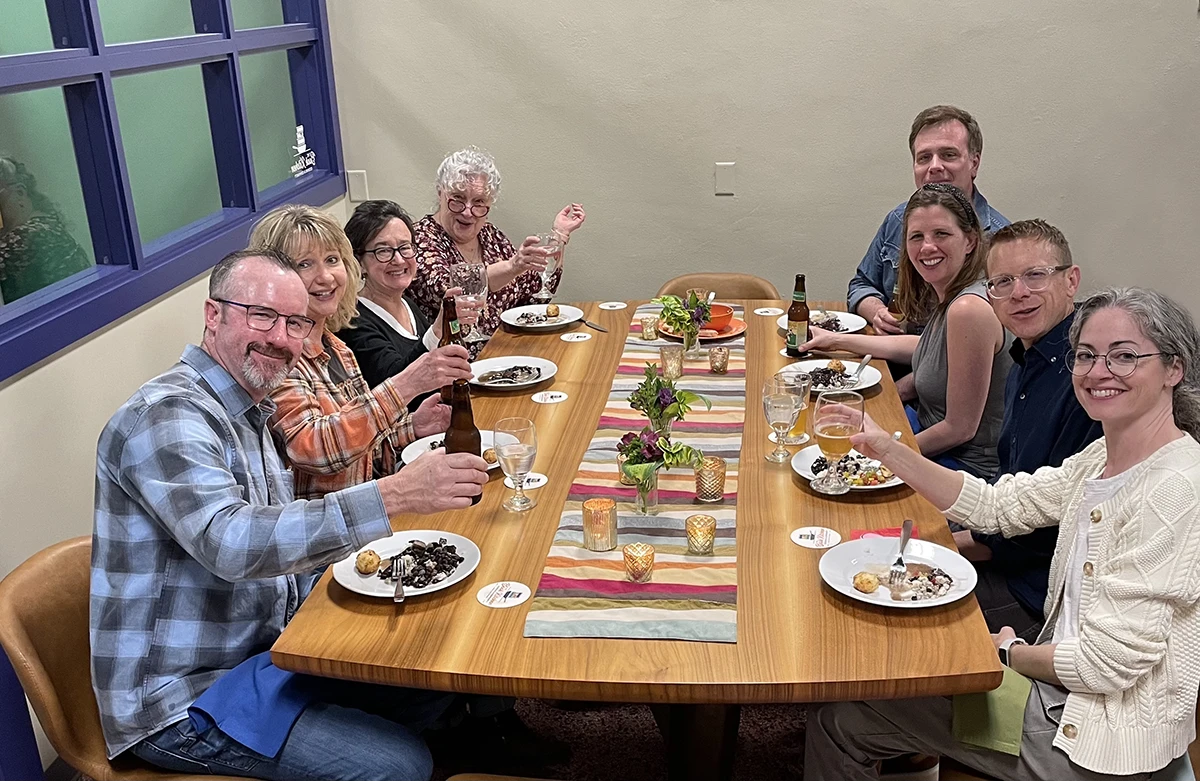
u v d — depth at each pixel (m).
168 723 1.71
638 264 4.38
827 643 1.54
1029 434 2.12
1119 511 1.60
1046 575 2.00
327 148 4.28
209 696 1.70
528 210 4.35
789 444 2.25
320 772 1.69
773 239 4.28
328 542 1.64
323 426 2.11
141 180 3.73
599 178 4.28
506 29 4.12
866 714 1.76
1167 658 1.54
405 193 4.38
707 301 3.24
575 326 3.18
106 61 2.69
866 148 4.11
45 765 2.37
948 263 2.60
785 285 4.34
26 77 2.38
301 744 1.69
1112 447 1.67
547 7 4.08
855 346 2.82
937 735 1.69
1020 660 1.66
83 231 2.82
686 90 4.12
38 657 1.68
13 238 2.63
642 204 4.29
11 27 2.64
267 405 2.03
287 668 1.56
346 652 1.55
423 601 1.68
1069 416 2.01
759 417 2.41
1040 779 1.61
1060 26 3.88
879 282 3.53
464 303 2.71
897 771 1.97
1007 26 3.90
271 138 4.15
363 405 2.14
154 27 3.54
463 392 2.12
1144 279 4.13
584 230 4.36
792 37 4.02
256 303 1.77
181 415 1.71
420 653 1.54
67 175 2.84
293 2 4.07
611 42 4.10
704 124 4.16
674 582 1.71
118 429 1.71
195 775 1.71
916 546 1.79
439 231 3.31
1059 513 1.84
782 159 4.17
